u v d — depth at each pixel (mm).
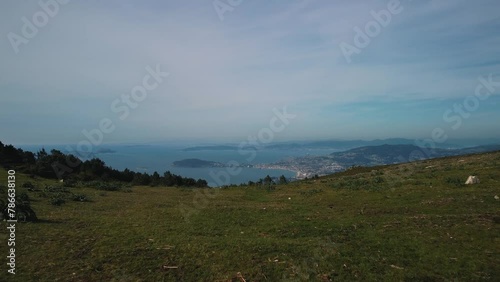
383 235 12898
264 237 13312
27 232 12844
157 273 9695
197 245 12031
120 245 11867
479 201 17172
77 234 13023
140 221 16109
